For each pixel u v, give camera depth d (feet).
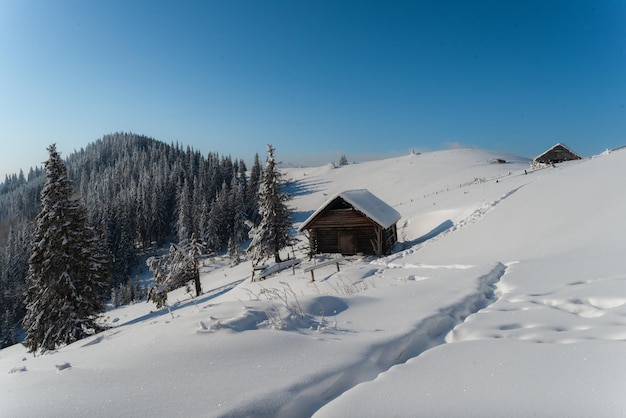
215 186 362.12
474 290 26.04
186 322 19.22
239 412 10.68
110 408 11.33
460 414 10.19
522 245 49.62
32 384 13.99
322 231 96.73
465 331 17.83
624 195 54.19
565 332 15.92
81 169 619.26
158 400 11.62
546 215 60.75
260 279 75.20
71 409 11.49
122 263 252.01
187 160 466.70
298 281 60.44
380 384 12.42
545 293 23.80
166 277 105.19
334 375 13.01
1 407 12.21
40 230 71.72
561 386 10.96
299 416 11.10
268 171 113.29
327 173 491.31
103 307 74.28
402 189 289.94
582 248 38.04
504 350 14.24
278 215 114.32
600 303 19.62
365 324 19.26
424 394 11.43
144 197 312.50
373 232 91.61
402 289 28.25
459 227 78.28
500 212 74.49
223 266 230.27
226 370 13.56
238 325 18.01
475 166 319.88
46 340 67.10
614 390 10.31
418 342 16.96
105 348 17.98
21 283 244.01
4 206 599.16
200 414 10.63
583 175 79.41
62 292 69.36
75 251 71.92
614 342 13.64
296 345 15.79
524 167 294.87
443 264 49.42
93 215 274.98
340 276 52.54
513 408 10.18
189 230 278.05
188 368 13.87
